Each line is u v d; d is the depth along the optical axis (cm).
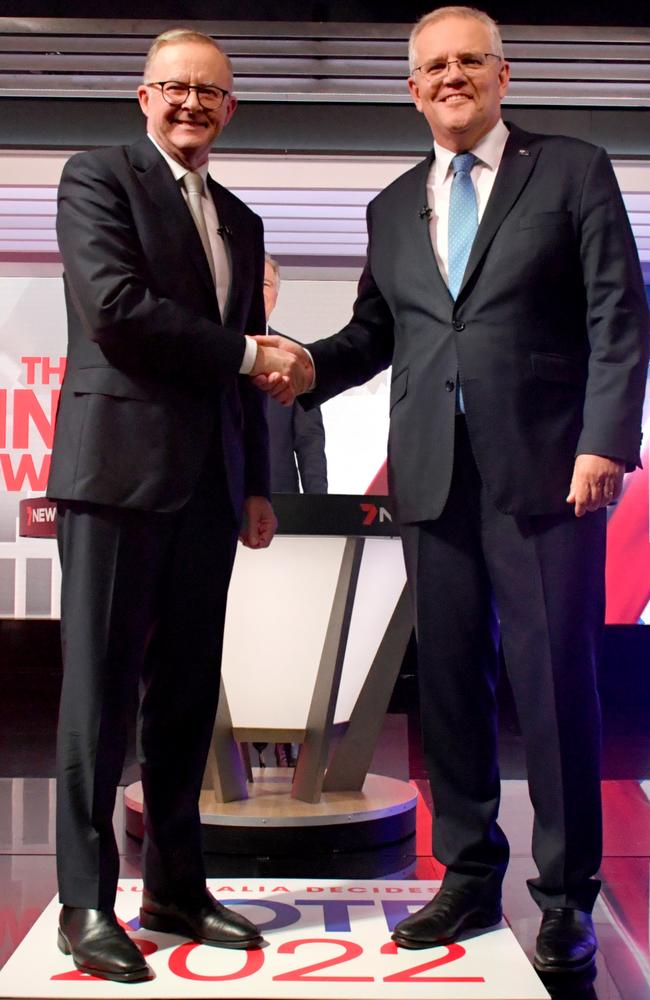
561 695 178
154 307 167
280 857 239
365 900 201
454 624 186
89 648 169
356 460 581
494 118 189
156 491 170
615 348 177
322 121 553
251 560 252
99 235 170
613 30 508
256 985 158
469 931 182
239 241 189
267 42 514
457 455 184
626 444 172
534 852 181
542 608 178
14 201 567
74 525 172
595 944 173
